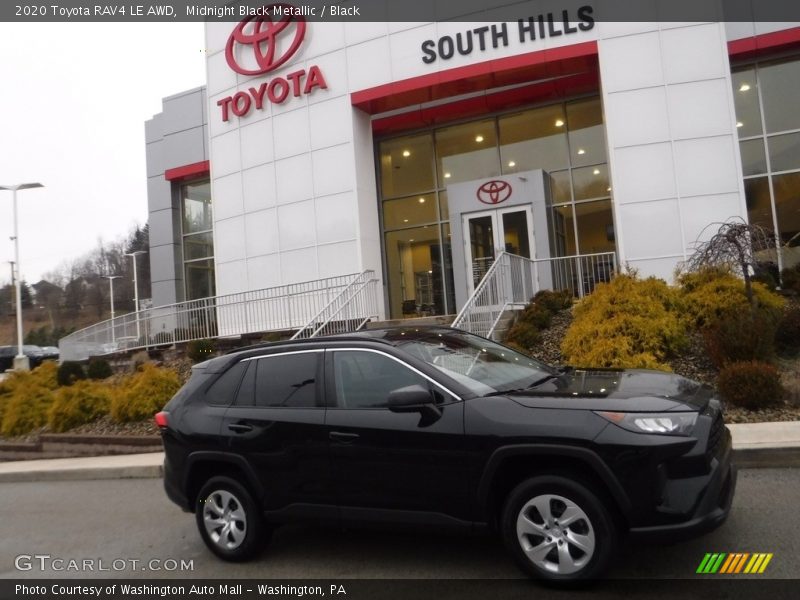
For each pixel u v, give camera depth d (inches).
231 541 205.6
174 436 215.0
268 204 693.3
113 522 274.7
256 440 196.5
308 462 187.8
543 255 634.8
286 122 684.7
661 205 538.0
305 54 674.2
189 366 624.7
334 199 655.8
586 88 653.9
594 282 595.8
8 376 605.6
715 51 533.3
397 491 175.2
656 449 150.5
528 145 698.2
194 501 216.1
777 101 624.4
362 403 186.2
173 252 986.1
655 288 402.3
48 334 2901.1
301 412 192.4
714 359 348.2
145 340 719.7
